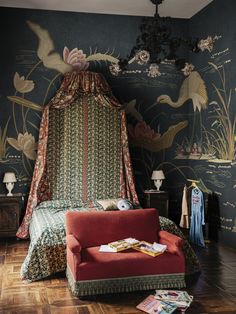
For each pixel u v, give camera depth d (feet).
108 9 21.35
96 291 12.36
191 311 11.30
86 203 19.58
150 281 12.82
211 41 13.92
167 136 23.17
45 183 20.08
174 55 14.51
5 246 18.49
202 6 21.12
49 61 21.47
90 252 13.12
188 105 23.34
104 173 20.89
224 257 16.83
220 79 19.76
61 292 12.73
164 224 15.52
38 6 20.86
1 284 13.42
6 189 20.98
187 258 14.70
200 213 18.74
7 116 21.03
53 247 14.23
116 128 21.13
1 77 20.92
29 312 11.18
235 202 18.24
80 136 20.66
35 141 21.38
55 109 20.40
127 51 22.33
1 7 20.85
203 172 21.61
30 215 19.57
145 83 22.77
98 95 20.42
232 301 12.05
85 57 21.89
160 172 22.03
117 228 14.16
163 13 22.12
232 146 18.62
